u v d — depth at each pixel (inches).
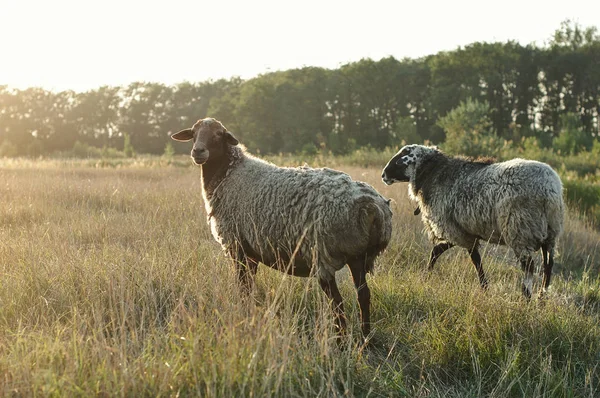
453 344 207.2
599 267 406.0
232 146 235.3
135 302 219.0
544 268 290.5
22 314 206.1
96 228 341.7
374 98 3139.8
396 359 200.1
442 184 306.3
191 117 4613.7
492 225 285.1
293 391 155.3
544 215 274.4
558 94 2974.9
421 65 3243.1
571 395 183.9
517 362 196.1
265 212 214.2
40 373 146.9
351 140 1465.3
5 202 421.1
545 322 221.8
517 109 2957.7
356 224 197.9
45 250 270.7
